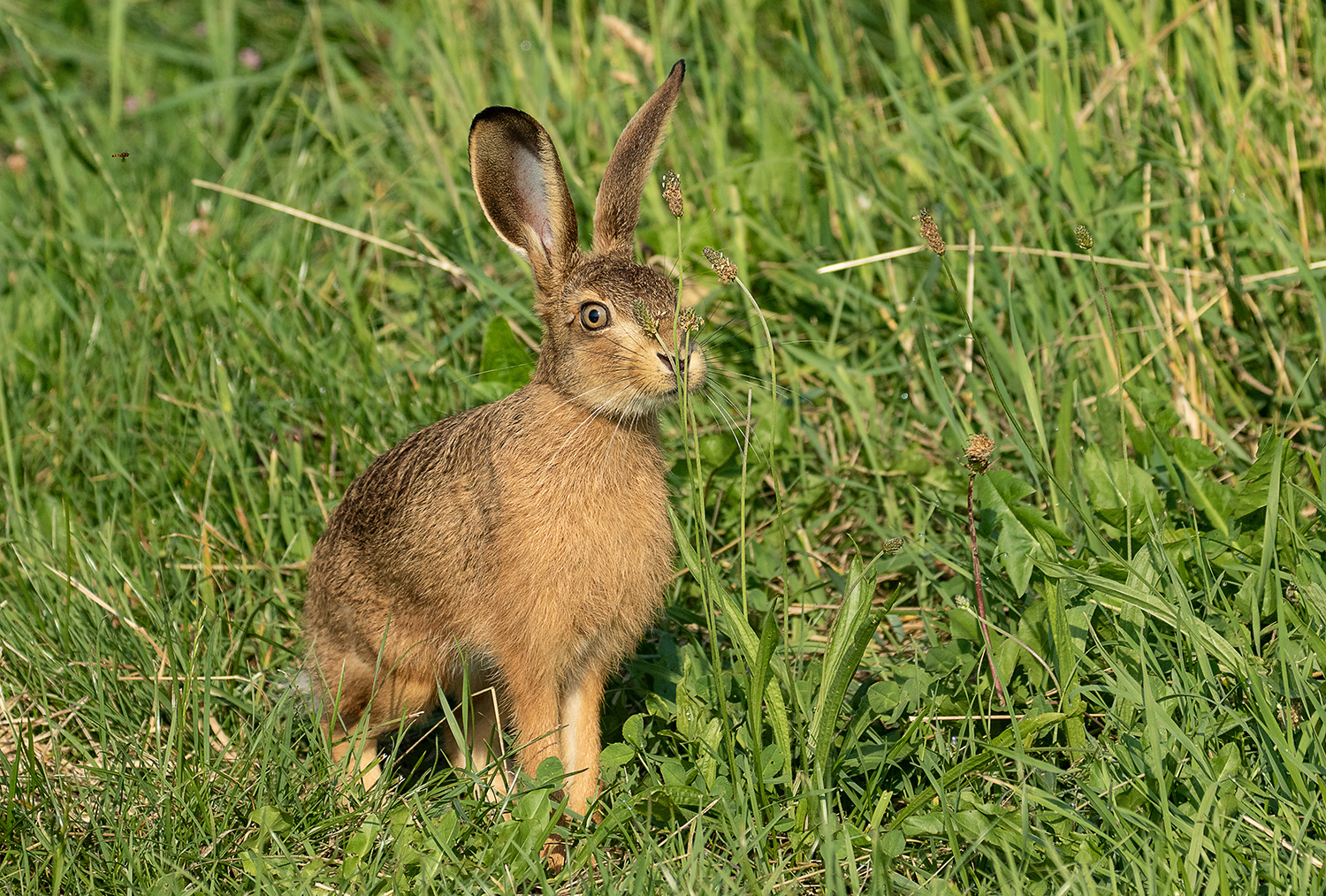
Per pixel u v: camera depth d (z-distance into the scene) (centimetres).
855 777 714
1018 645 725
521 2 1344
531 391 774
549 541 738
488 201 791
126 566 909
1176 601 698
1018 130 1177
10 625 840
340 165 1311
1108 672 712
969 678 759
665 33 1334
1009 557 752
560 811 662
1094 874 606
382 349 1073
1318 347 962
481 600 766
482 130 777
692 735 709
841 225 1103
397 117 1333
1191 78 1108
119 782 698
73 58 1580
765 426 940
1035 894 596
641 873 611
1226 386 954
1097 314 948
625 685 869
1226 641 665
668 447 968
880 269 1068
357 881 650
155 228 1200
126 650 831
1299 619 692
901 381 1019
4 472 991
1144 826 604
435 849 654
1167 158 1050
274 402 998
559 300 768
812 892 644
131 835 664
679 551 825
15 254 1209
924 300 981
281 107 1452
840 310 1003
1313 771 608
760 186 1145
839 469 959
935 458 977
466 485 771
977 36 1334
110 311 1112
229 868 671
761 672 648
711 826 670
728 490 925
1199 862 594
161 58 1611
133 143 1423
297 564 922
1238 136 1052
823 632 857
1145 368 970
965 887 623
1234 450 862
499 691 836
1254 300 996
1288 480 748
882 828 661
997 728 727
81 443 997
